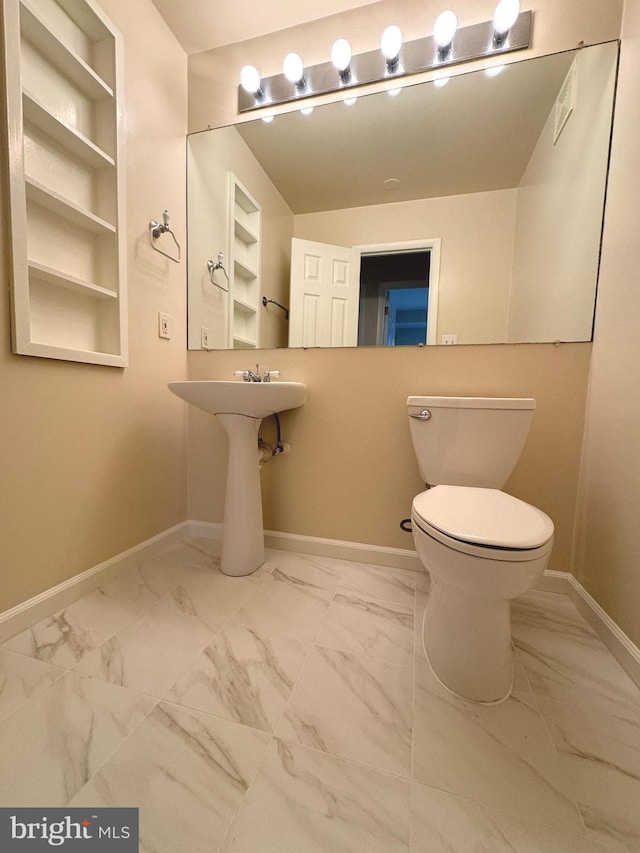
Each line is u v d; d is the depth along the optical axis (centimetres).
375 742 69
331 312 152
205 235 162
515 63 125
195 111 161
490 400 113
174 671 85
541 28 122
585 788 62
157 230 143
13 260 91
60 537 109
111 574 127
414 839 54
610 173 110
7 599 95
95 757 64
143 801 58
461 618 82
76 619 104
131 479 137
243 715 74
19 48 89
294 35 147
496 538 71
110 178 121
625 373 96
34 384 100
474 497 96
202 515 170
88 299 122
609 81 111
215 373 163
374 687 82
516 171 134
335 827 55
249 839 53
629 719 76
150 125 139
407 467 140
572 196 122
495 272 136
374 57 139
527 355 125
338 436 147
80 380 115
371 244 149
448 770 64
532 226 130
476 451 116
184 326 164
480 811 58
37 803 57
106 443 125
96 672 84
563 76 124
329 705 77
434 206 143
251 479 135
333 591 123
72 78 111
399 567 141
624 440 95
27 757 64
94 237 123
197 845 53
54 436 107
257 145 156
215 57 157
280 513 156
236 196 159
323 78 145
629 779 63
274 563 143
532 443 125
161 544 152
